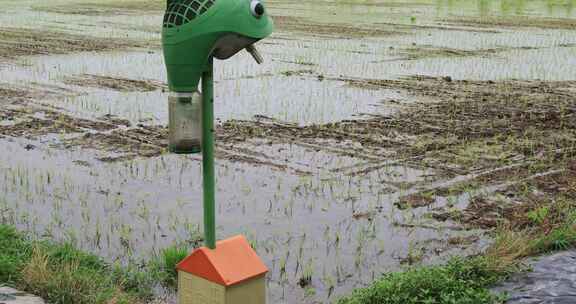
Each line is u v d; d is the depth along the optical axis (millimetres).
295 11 33656
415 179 9562
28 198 8984
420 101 14266
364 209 8711
